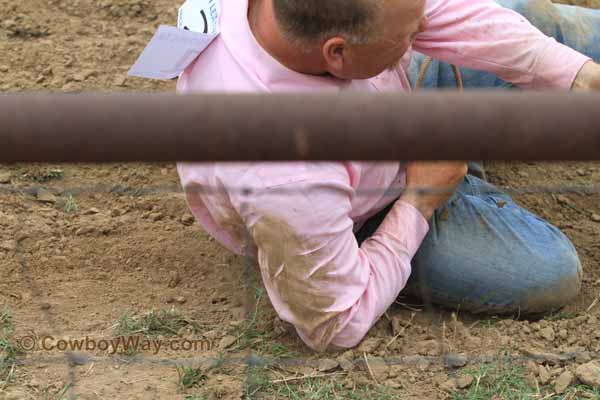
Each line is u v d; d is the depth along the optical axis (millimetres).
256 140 1940
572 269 4102
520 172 5277
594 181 5223
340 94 1954
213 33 3637
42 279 4250
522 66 3830
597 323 4035
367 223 4156
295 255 3537
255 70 3529
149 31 6156
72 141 1924
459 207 4195
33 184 4961
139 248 4504
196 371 3635
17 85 5660
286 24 3344
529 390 3604
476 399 3557
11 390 3514
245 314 4000
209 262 4414
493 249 4098
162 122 1922
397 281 3828
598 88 3758
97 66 5848
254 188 3475
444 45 3887
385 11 3229
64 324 3932
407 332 3934
